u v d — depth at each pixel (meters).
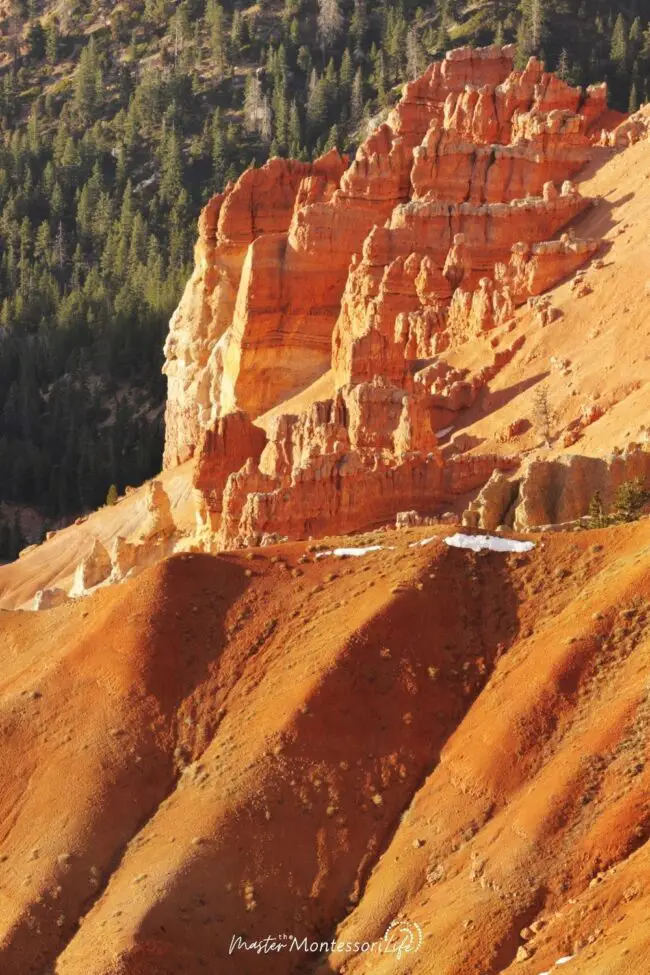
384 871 114.75
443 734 122.56
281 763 120.94
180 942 111.44
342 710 123.31
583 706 119.25
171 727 127.50
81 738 127.75
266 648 131.00
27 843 121.62
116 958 109.69
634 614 123.50
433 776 119.75
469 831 114.88
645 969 97.00
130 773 124.75
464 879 111.44
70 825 121.62
